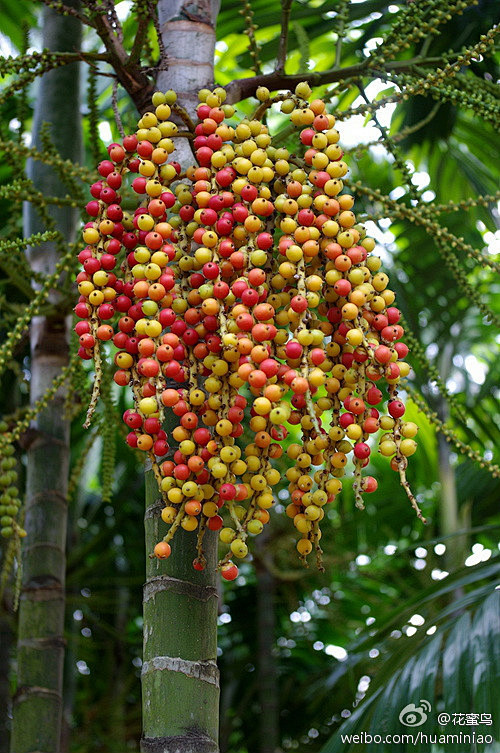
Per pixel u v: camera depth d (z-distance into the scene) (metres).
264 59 2.39
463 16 1.93
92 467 2.92
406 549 2.03
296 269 1.12
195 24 1.41
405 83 1.41
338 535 2.99
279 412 1.05
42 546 1.74
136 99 1.38
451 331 2.92
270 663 2.75
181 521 1.10
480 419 2.77
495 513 2.82
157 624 1.16
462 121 2.53
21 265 1.69
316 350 1.07
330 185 1.12
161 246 1.12
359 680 2.33
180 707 1.13
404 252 2.68
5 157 1.60
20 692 1.66
